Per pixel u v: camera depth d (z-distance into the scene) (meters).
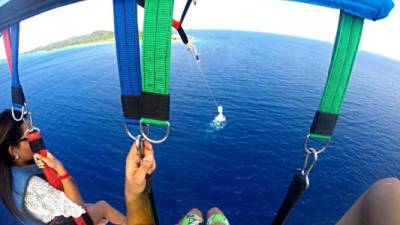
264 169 29.52
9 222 13.73
